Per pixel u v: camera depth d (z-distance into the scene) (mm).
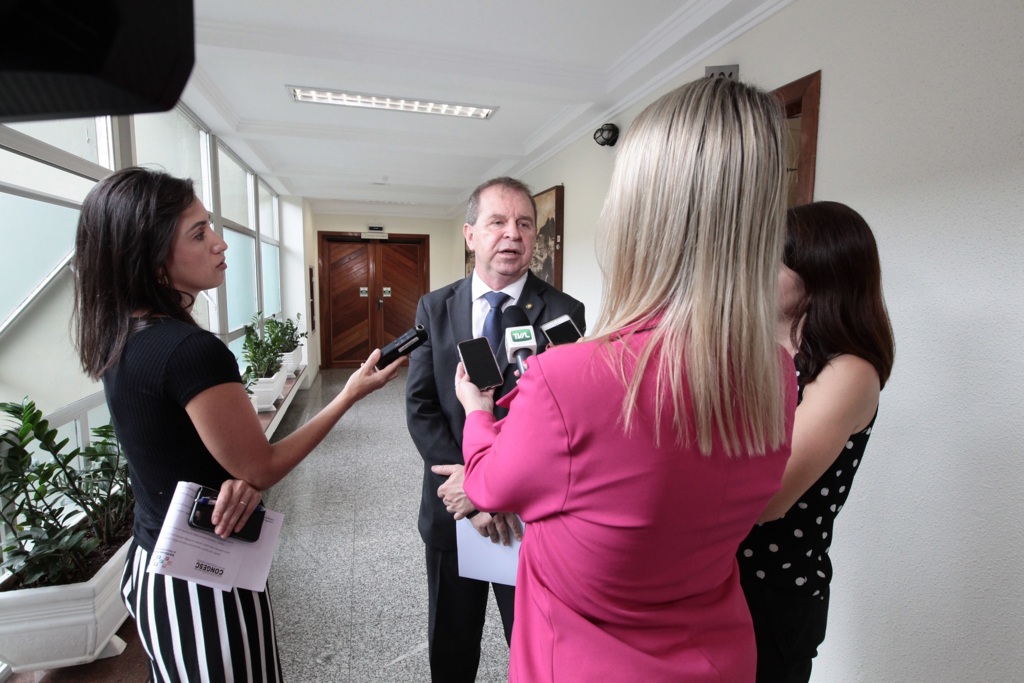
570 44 2428
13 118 209
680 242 487
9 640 1446
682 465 491
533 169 4582
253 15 2182
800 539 830
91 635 1527
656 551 517
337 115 3520
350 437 4305
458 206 7422
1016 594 1075
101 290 797
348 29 2283
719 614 591
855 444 818
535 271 4379
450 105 3350
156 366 771
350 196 6480
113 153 1987
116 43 187
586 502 517
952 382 1214
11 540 1469
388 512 2869
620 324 525
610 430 490
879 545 1382
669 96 517
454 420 1234
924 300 1286
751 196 475
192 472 840
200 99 2904
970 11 1178
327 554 2408
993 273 1139
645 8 2098
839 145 1557
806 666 873
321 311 7926
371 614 1967
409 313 8258
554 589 590
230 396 815
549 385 508
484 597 1349
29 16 179
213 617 833
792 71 1754
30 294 1556
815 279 804
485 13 2146
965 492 1180
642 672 532
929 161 1281
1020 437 1078
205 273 884
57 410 1704
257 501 883
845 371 768
